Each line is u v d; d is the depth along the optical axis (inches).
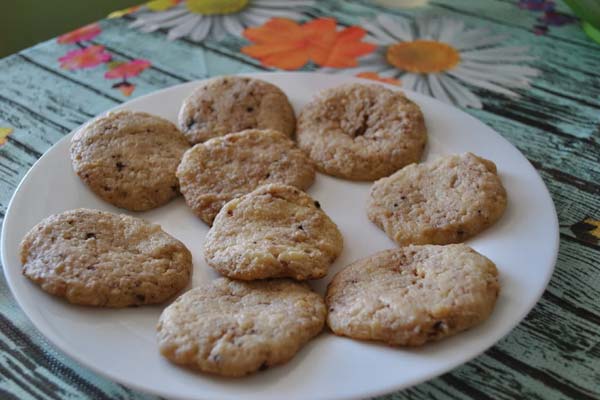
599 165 16.6
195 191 15.2
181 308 12.6
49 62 20.3
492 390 12.1
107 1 30.7
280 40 21.2
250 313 12.4
